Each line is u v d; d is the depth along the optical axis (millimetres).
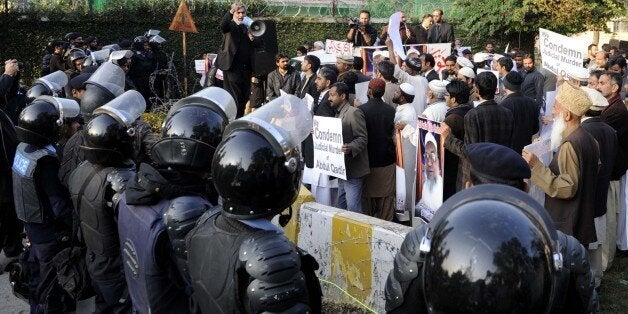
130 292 3215
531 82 11578
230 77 10156
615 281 6121
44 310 4477
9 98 9469
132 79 13781
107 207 3613
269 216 2586
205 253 2559
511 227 1757
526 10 21406
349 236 4961
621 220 6566
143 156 4469
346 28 22062
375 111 6613
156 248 2947
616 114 6227
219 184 2537
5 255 6668
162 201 3070
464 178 5629
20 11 18547
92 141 3650
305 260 2514
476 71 11766
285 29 21453
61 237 4480
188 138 3098
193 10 20297
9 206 6410
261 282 2295
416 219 6109
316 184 6930
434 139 5672
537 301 1727
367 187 6793
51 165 4453
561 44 7441
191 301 2824
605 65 11000
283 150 2533
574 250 2236
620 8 22125
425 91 8461
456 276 1743
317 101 8547
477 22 22531
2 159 6332
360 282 4918
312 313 2553
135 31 19703
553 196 4703
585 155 4672
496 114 5754
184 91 16922
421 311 2244
